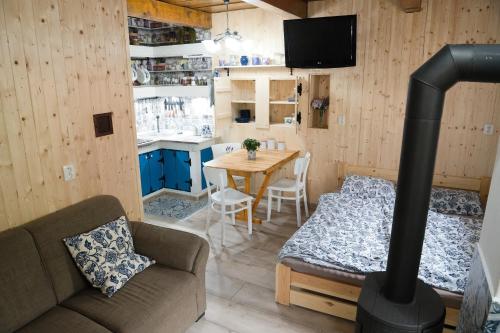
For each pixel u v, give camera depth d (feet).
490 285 5.24
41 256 7.27
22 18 7.32
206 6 15.23
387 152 14.48
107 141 9.61
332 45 13.82
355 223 11.09
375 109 14.30
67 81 8.36
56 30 7.99
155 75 18.72
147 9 13.34
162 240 8.72
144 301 7.30
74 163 8.76
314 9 14.44
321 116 16.10
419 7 12.09
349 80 14.52
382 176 14.61
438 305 6.66
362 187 13.58
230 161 14.21
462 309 6.79
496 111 12.37
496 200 5.76
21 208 7.72
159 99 19.07
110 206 9.03
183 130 19.10
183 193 17.78
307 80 15.30
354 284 8.55
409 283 6.60
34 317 6.89
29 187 7.83
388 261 6.78
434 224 11.03
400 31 13.21
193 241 8.56
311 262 8.86
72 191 8.79
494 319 5.09
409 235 6.40
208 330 8.57
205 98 17.84
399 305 6.65
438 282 7.93
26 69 7.50
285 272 9.18
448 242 9.86
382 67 13.82
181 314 7.89
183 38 17.60
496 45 5.56
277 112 17.24
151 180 17.30
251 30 16.16
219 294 9.91
